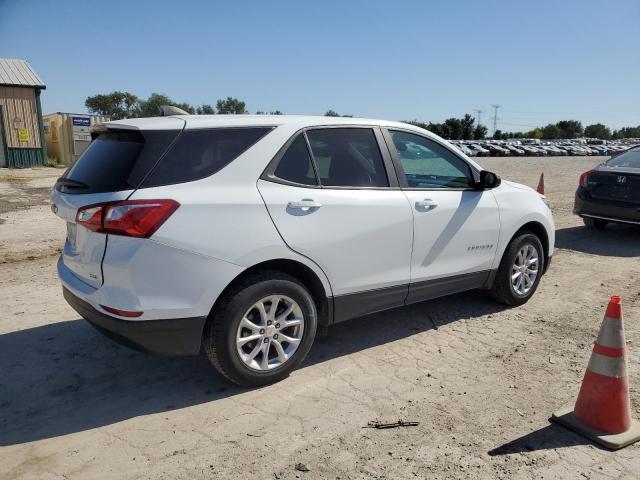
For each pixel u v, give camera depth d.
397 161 4.44
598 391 3.21
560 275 6.73
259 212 3.56
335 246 3.92
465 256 4.86
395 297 4.40
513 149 57.53
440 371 4.08
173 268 3.29
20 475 2.85
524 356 4.35
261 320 3.68
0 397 3.66
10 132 21.89
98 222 3.23
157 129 3.43
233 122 3.70
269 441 3.16
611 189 8.67
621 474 2.87
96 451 3.06
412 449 3.09
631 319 5.18
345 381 3.90
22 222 10.02
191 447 3.10
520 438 3.20
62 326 4.88
